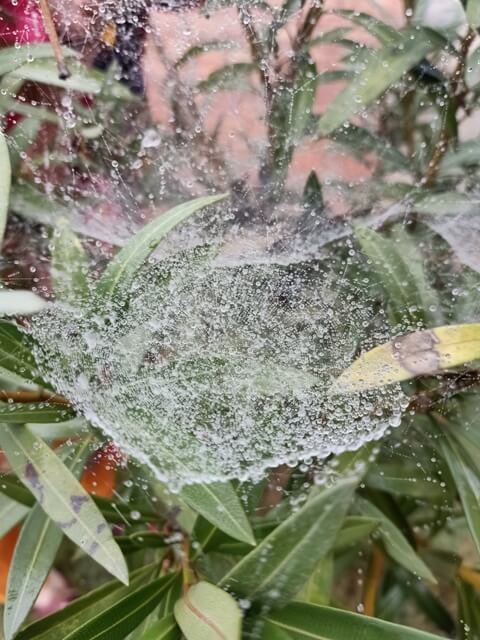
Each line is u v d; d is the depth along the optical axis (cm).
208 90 44
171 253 34
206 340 31
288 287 36
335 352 31
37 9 39
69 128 41
